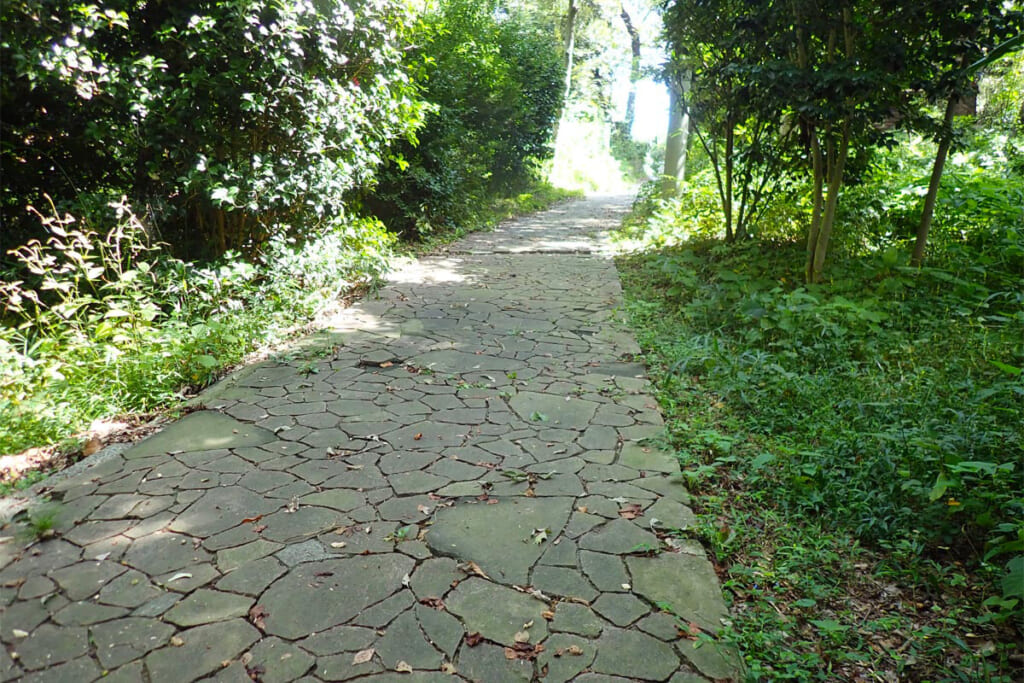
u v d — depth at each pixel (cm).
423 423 359
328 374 434
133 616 208
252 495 282
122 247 498
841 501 277
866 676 194
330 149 618
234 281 512
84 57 418
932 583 233
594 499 282
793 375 393
